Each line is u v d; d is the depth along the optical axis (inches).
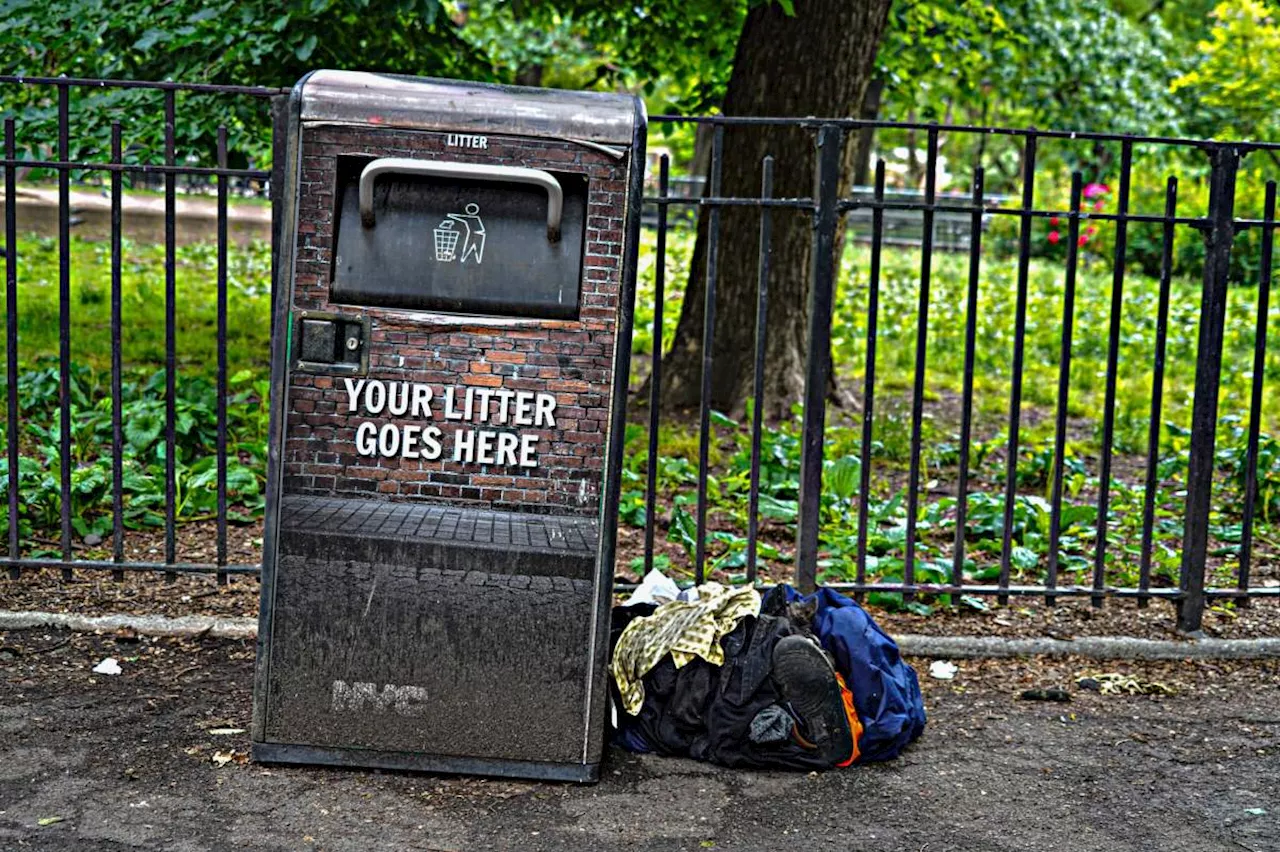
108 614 188.9
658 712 153.0
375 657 142.9
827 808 140.7
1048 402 410.3
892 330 517.7
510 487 141.5
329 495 141.3
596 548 141.9
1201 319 193.9
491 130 136.9
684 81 430.3
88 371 313.7
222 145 178.2
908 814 139.9
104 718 157.2
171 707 161.3
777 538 244.8
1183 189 842.2
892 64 450.3
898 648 176.4
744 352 340.2
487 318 139.5
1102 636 196.2
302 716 144.1
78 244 636.1
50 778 140.7
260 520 237.1
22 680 167.8
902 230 1058.1
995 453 333.7
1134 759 156.8
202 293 514.0
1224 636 197.9
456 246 138.9
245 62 300.8
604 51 478.9
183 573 205.6
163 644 182.4
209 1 301.9
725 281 339.0
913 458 192.7
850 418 354.3
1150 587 223.5
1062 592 195.9
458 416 140.5
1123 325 563.8
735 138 332.2
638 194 138.3
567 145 137.5
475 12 559.5
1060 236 910.4
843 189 328.5
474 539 141.7
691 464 292.8
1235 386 446.6
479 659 142.9
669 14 375.9
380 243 138.8
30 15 299.0
